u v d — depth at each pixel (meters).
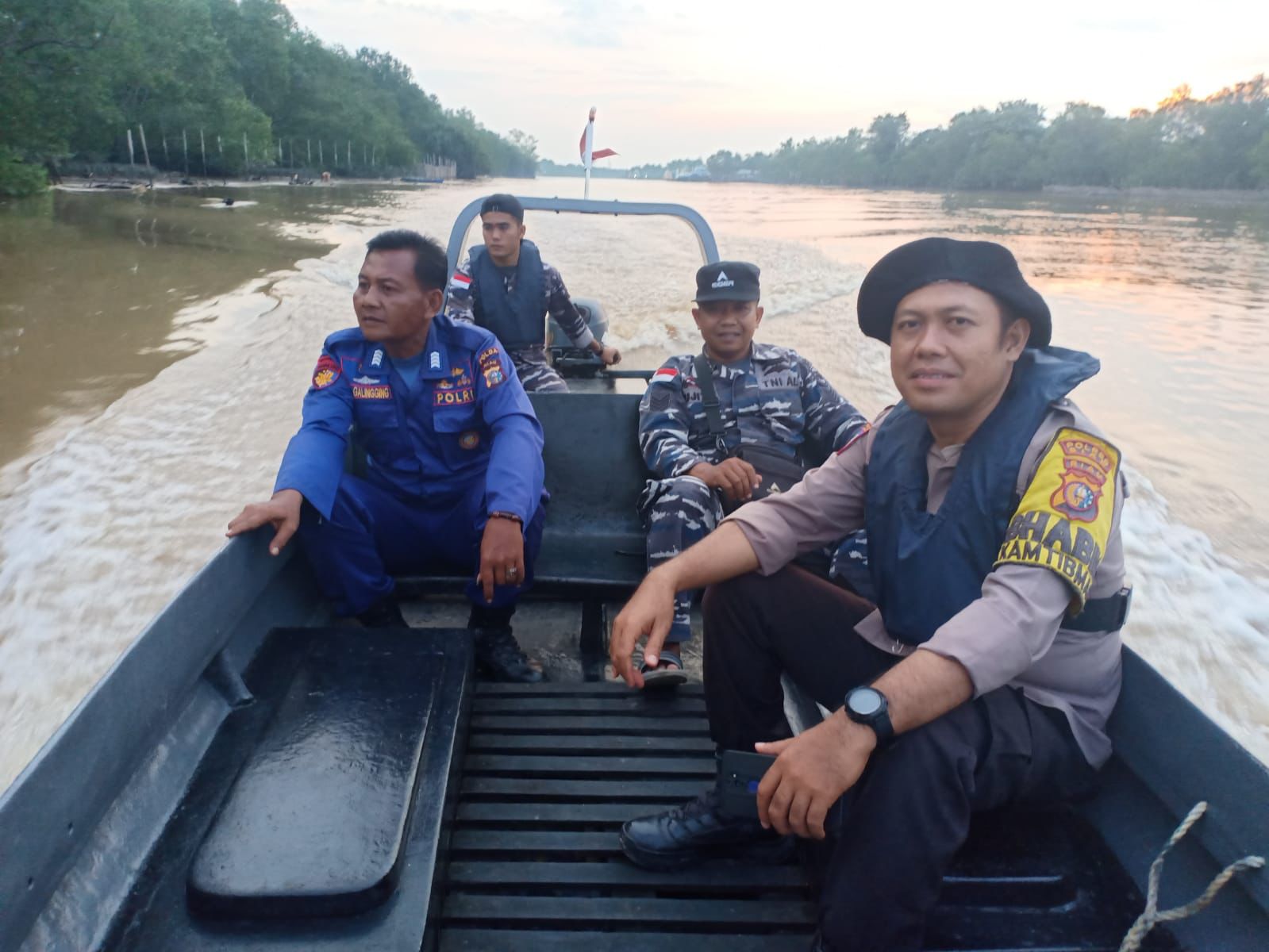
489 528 1.96
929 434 1.45
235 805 1.36
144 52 42.56
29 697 2.73
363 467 2.47
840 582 2.29
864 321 1.46
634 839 1.57
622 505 2.80
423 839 1.35
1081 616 1.36
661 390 2.68
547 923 1.47
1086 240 19.64
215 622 1.62
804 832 1.19
